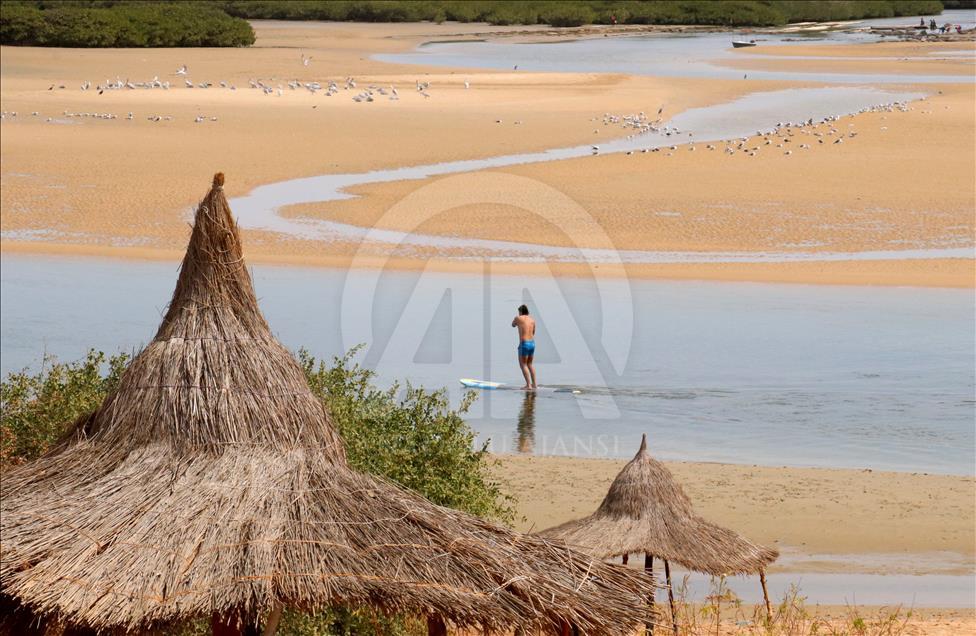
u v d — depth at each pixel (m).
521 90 153.25
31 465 14.31
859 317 57.03
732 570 22.05
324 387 23.88
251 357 14.28
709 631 23.42
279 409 14.09
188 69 181.25
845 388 45.41
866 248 71.69
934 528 30.86
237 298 14.59
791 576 27.80
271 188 88.75
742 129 118.56
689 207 82.38
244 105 135.62
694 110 134.50
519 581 13.05
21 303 58.06
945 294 61.75
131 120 121.81
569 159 101.44
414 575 12.80
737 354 50.44
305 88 152.12
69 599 12.26
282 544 12.82
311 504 13.37
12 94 142.62
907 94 141.75
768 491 33.59
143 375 14.29
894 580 27.56
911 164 96.38
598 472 35.06
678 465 36.25
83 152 101.69
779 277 65.19
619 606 13.41
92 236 74.06
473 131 117.06
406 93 148.25
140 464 13.76
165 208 81.75
